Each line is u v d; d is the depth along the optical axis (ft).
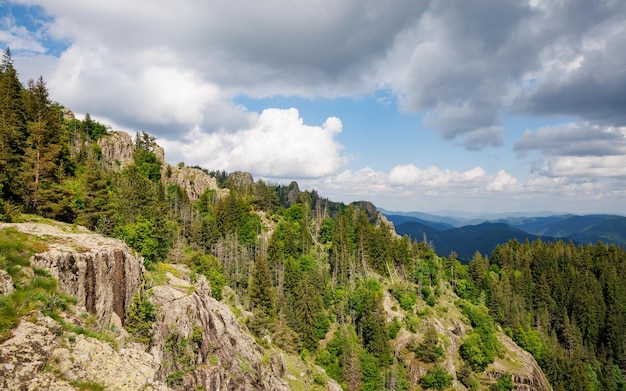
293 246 463.83
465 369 359.25
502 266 595.88
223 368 155.12
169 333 138.92
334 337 362.74
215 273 286.66
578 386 391.24
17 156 173.47
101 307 108.47
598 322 485.56
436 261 554.87
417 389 343.26
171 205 464.65
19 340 64.03
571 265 580.30
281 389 200.85
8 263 81.46
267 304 325.42
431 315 421.18
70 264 97.50
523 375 373.20
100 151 485.97
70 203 188.55
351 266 451.53
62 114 492.13
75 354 69.77
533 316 506.48
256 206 592.19
